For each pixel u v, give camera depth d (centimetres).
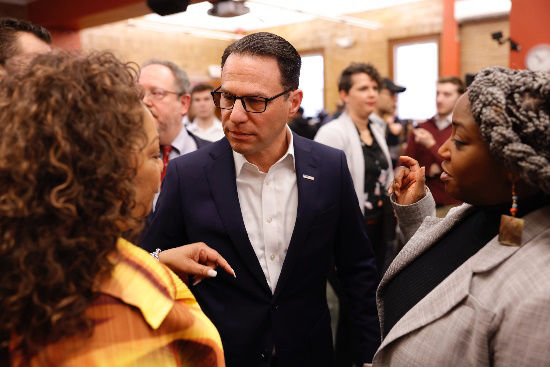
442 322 83
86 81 64
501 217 82
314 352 139
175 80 222
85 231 62
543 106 74
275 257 135
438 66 970
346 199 143
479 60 918
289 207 136
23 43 147
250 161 135
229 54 126
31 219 59
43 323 59
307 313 137
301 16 1114
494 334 74
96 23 698
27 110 60
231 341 130
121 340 63
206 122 512
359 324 149
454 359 79
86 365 60
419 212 121
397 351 88
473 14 888
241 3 548
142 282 68
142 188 75
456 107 86
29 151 59
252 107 122
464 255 92
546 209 79
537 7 252
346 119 294
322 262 139
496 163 81
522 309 70
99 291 63
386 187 296
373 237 287
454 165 86
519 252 77
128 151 66
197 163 138
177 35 1141
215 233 132
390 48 1027
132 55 1069
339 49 1103
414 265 105
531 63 254
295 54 128
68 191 59
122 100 66
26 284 58
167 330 69
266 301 131
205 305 133
